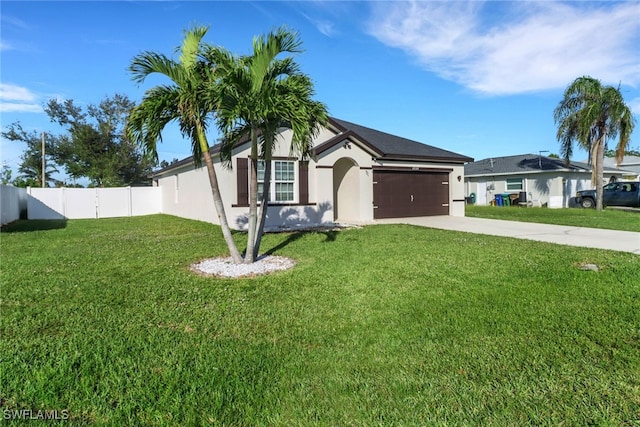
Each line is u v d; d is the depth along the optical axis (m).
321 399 2.66
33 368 3.04
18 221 16.92
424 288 5.27
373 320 4.14
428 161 15.92
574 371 2.97
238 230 11.97
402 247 8.41
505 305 4.53
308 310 4.47
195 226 13.30
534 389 2.73
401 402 2.61
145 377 2.93
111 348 3.43
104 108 36.12
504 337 3.62
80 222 16.05
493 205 25.75
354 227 12.52
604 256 7.24
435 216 16.34
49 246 9.15
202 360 3.21
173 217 17.86
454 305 4.57
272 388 2.80
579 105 19.09
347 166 15.02
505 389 2.73
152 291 5.20
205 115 6.70
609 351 3.31
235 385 2.83
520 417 2.42
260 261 7.18
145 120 6.21
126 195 20.58
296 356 3.30
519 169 25.42
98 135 34.56
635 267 6.27
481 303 4.61
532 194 24.80
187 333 3.79
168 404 2.59
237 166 12.10
